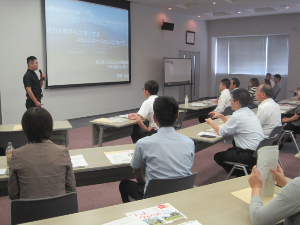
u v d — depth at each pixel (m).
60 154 1.67
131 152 2.54
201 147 3.41
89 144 5.25
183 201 1.49
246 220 1.31
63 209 1.53
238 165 2.94
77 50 7.32
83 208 2.93
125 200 2.32
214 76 12.66
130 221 1.27
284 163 4.29
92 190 3.38
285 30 10.52
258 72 11.59
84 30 7.44
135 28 8.98
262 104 3.71
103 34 7.95
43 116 1.64
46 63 6.65
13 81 6.10
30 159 1.60
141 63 9.37
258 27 11.05
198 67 11.92
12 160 1.61
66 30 7.01
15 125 3.70
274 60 11.16
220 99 5.30
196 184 3.58
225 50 12.27
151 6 9.36
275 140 3.45
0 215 2.78
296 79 10.52
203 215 1.34
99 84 8.00
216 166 4.23
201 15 10.94
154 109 1.89
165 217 1.31
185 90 11.38
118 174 2.45
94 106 8.02
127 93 9.02
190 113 5.85
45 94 6.74
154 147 1.83
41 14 6.50
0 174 1.98
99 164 2.23
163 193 1.74
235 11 9.98
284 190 1.16
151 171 1.83
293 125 4.71
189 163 1.90
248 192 1.62
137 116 3.75
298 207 1.12
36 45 6.45
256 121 2.96
